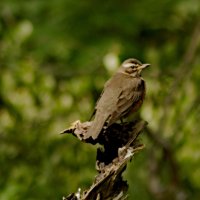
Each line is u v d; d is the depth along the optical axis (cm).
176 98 1628
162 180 1648
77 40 1855
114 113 1149
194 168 1612
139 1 1934
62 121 1609
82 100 1633
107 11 1900
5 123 1612
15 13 1912
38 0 1923
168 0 1925
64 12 1897
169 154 1605
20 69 1616
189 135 1617
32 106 1609
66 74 1745
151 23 1925
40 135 1605
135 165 1633
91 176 1558
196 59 1727
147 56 1786
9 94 1606
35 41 1862
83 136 969
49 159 1572
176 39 1945
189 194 1647
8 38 1695
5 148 1605
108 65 1589
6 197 1465
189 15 1945
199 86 1642
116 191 895
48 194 1527
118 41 1844
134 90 1197
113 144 951
